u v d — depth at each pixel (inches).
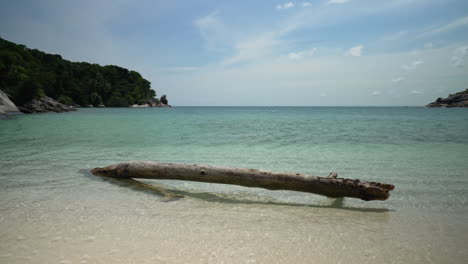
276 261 97.3
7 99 1621.6
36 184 194.5
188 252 102.6
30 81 1873.8
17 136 510.6
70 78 4431.6
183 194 180.5
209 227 125.5
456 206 153.7
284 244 109.8
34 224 125.9
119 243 109.0
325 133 614.9
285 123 1022.4
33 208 146.7
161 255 100.3
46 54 4692.4
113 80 5689.0
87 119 1189.7
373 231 122.1
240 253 102.3
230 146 406.9
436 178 217.3
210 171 189.0
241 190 191.0
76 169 245.1
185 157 311.4
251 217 139.0
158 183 209.2
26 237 112.7
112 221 131.0
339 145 414.3
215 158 308.0
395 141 463.8
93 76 5088.6
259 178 177.9
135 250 103.6
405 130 682.8
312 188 168.1
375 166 265.1
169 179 199.8
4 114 1417.3
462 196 171.5
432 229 124.0
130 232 119.2
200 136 545.3
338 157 312.5
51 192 176.6
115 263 94.2
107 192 179.5
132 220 132.6
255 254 101.8
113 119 1227.9
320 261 97.6
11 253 99.7
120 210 146.1
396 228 125.4
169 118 1419.8
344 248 106.7
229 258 98.8
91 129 693.3
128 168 208.1
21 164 263.1
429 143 434.9
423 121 1121.4
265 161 289.4
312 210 150.6
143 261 95.9
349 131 661.9
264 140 479.8
